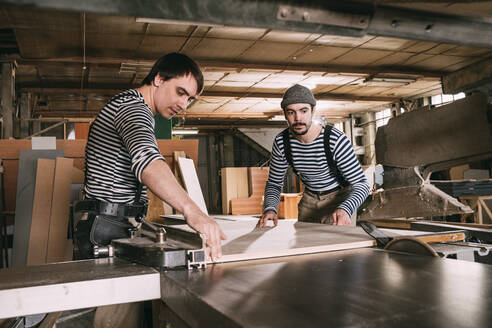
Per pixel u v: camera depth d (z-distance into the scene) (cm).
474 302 57
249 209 1139
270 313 54
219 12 45
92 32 685
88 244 125
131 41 747
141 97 130
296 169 238
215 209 1862
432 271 78
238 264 94
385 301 58
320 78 1042
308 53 867
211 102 1269
